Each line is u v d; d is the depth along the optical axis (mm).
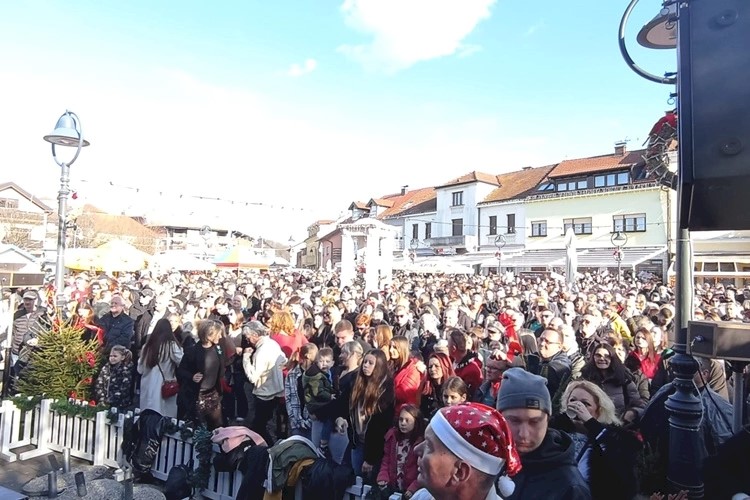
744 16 1348
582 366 5168
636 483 2867
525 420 2250
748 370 3564
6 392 7004
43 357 6449
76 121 8977
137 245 47031
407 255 31891
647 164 3385
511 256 35969
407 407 3900
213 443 4699
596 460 2932
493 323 6922
